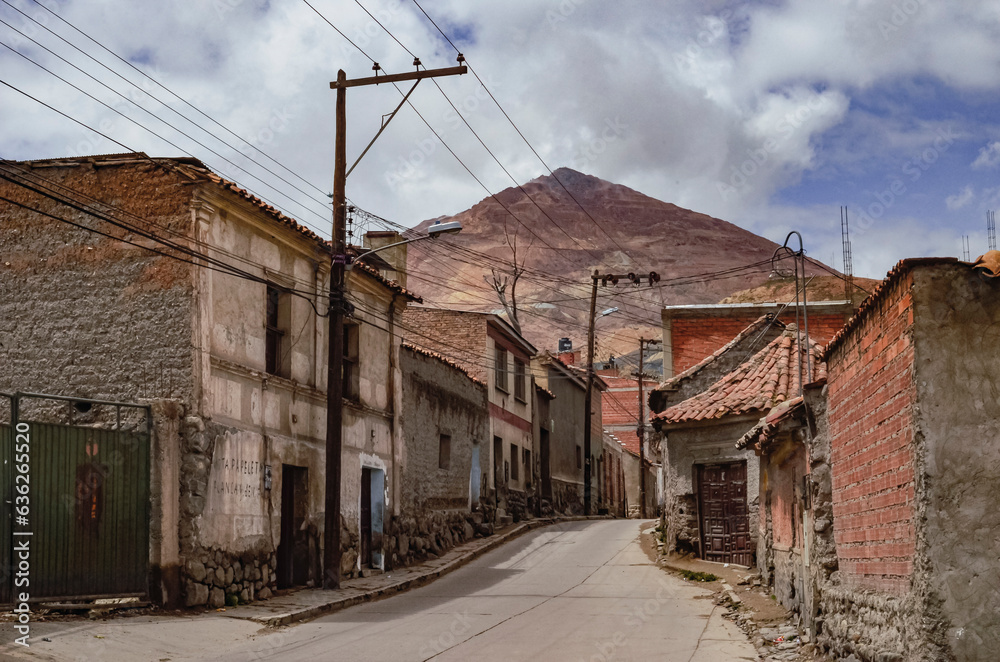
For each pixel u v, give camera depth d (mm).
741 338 24438
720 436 20812
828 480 11438
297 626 14234
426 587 19719
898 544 8656
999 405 7992
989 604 7766
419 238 18266
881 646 8828
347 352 21125
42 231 16125
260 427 17000
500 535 28656
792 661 10938
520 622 14297
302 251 18781
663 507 25781
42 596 12906
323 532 19016
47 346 15766
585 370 47156
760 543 17641
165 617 13703
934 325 8141
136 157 15812
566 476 43531
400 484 22875
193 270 15344
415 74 18609
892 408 8797
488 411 31188
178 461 14812
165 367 15211
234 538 15812
